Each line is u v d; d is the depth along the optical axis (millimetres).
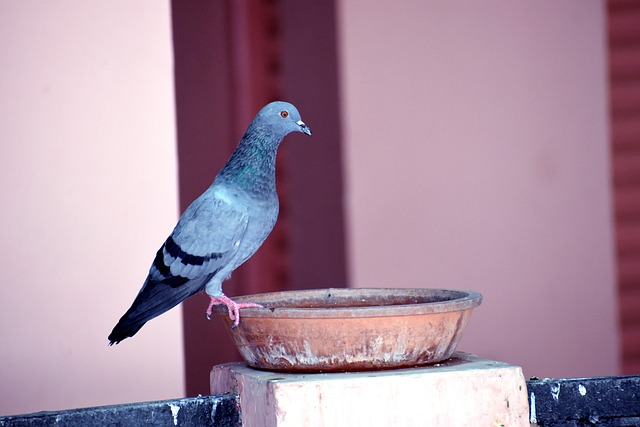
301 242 9844
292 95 9859
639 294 9031
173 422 4184
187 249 4773
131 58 5980
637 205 8969
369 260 9086
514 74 8906
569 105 8859
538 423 4367
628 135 8969
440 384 4082
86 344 5852
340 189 9195
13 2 5809
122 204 5938
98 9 5934
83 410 4055
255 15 9961
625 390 4406
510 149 8922
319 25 9430
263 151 5023
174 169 6039
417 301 4781
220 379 4703
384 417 4023
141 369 5934
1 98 5789
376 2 9047
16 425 3904
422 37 9000
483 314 8883
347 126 9094
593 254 8898
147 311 4762
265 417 4035
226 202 4863
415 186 9047
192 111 9430
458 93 8977
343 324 4070
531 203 8906
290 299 4844
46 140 5844
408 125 9047
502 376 4180
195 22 9492
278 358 4254
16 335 5766
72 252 5855
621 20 8883
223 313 4457
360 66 9086
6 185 5777
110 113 5938
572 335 8875
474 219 8977
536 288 8898
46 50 5848
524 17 8875
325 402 3980
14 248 5781
